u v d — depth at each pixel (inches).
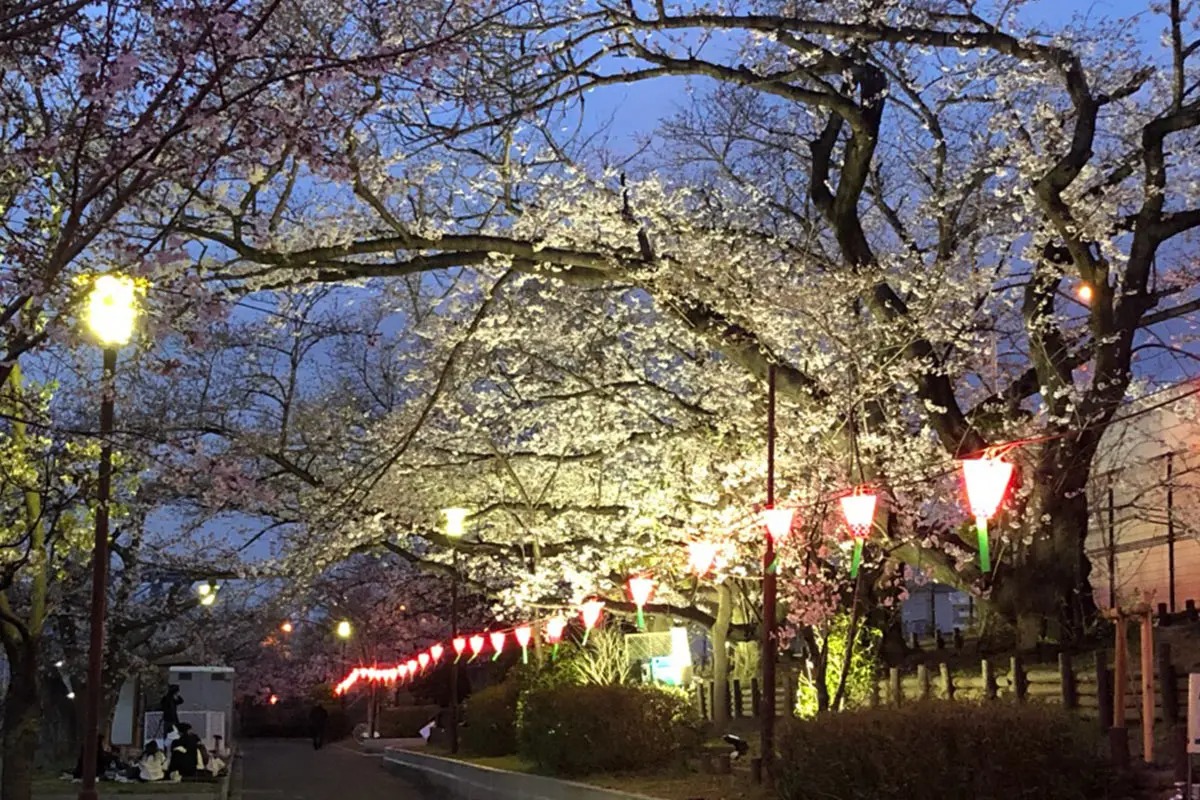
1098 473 907.4
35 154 332.2
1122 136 846.5
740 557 816.3
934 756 461.7
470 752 1242.6
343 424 991.0
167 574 1155.3
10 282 327.3
